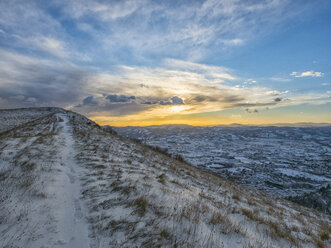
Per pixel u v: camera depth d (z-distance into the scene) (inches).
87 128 1457.9
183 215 203.6
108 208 214.8
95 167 407.5
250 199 443.8
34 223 178.9
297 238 218.4
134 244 150.9
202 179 551.5
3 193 240.1
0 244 141.1
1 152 453.4
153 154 831.1
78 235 166.9
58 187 287.9
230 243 169.8
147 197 245.1
